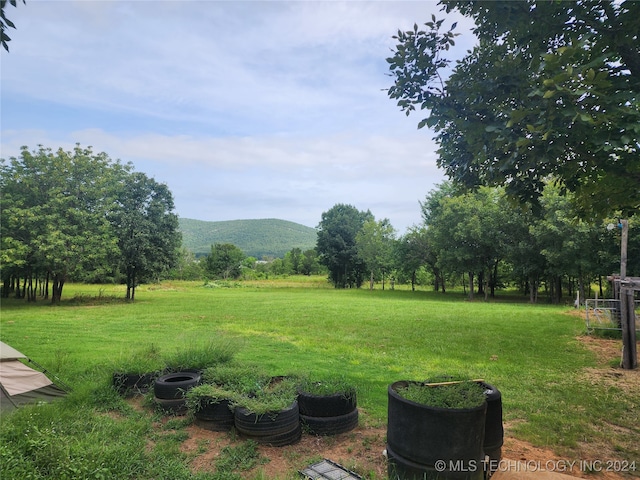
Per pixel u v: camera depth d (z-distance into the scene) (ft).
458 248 106.63
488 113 17.61
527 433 17.34
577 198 24.25
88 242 83.05
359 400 21.04
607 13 16.84
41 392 20.10
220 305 82.69
